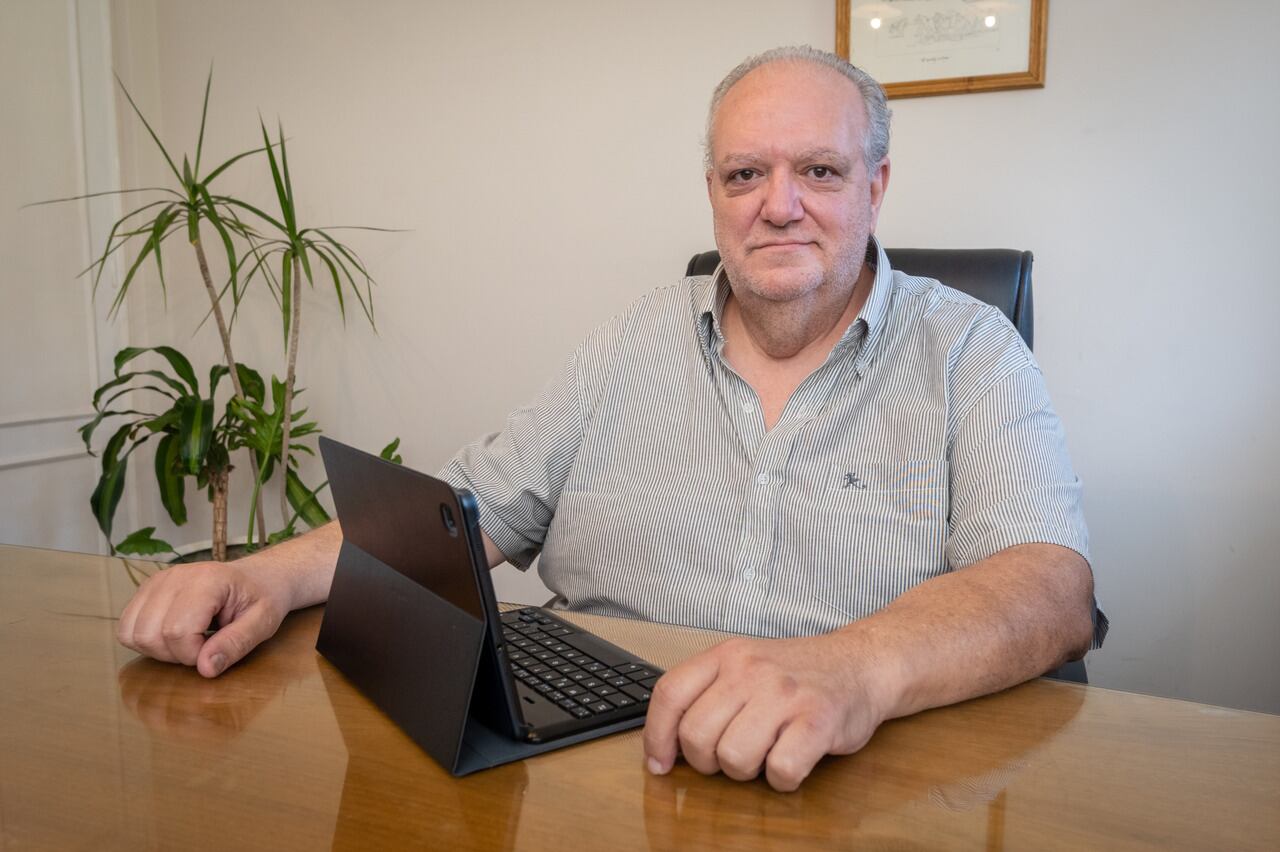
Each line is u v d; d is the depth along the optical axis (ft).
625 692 2.45
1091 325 6.91
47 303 9.32
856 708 2.15
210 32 9.68
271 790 1.98
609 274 8.35
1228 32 6.40
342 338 9.45
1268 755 2.14
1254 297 6.50
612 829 1.82
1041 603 2.82
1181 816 1.86
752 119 3.93
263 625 2.89
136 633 2.72
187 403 8.32
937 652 2.44
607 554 4.12
